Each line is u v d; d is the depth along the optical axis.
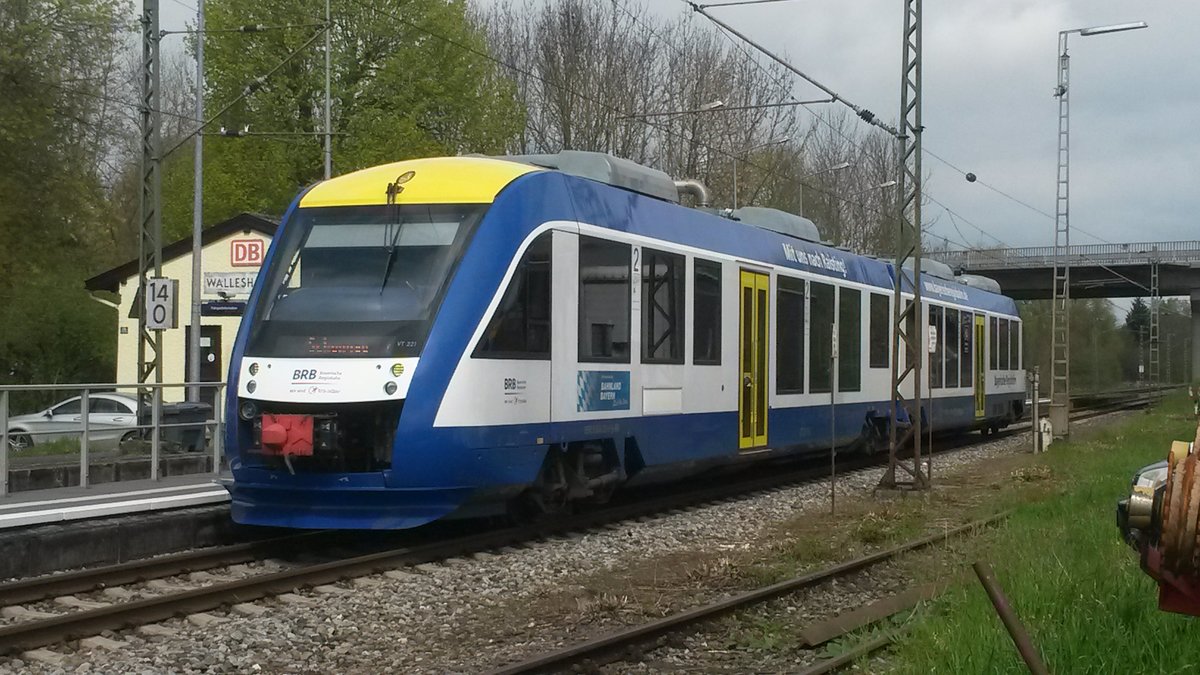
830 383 18.95
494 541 12.09
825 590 9.89
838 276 19.47
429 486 11.00
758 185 41.22
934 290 24.48
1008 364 30.39
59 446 13.72
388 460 10.94
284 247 12.13
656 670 7.42
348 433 11.02
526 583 10.41
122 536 11.35
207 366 33.97
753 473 20.80
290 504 11.34
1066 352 30.41
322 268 11.84
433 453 10.93
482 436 11.27
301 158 39.28
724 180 40.44
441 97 39.44
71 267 36.41
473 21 42.38
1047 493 15.58
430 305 11.24
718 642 8.12
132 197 48.75
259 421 11.30
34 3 31.61
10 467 13.21
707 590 9.95
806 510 15.49
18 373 38.69
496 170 12.24
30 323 38.06
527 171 12.41
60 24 31.86
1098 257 61.00
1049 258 61.62
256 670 7.51
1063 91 32.06
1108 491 14.30
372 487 10.92
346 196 12.23
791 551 11.66
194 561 10.74
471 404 11.17
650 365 13.97
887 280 21.81
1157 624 6.70
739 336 16.06
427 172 12.22
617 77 39.62
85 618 8.22
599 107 39.09
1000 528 12.38
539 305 12.10
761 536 13.20
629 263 13.61
